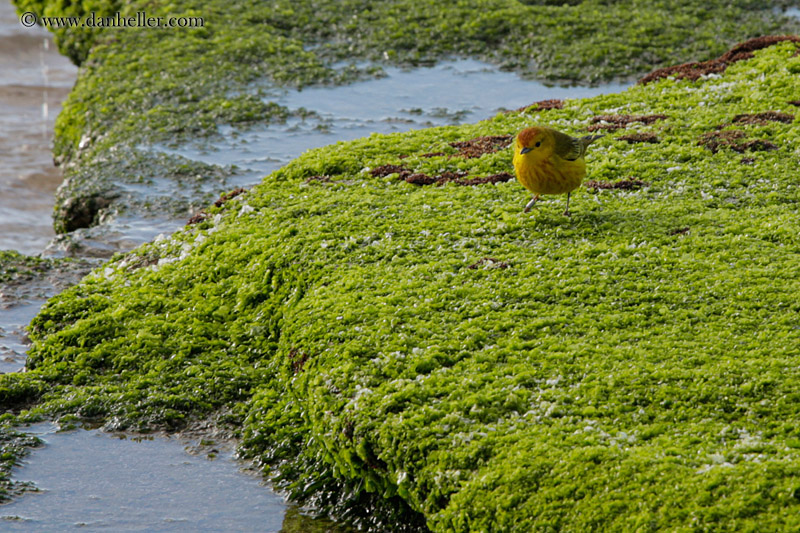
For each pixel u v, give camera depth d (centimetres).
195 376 1445
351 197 1797
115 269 1817
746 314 1229
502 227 1565
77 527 1148
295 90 3275
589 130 2073
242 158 2708
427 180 1855
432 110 3080
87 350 1523
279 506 1202
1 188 3269
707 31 3581
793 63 2320
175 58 3519
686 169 1773
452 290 1368
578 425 1033
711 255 1405
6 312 1788
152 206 2381
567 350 1187
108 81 3403
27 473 1254
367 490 1136
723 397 1055
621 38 3547
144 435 1345
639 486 914
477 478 991
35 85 4716
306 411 1275
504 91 3241
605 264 1398
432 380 1156
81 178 2625
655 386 1089
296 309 1426
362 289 1416
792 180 1681
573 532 898
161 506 1195
